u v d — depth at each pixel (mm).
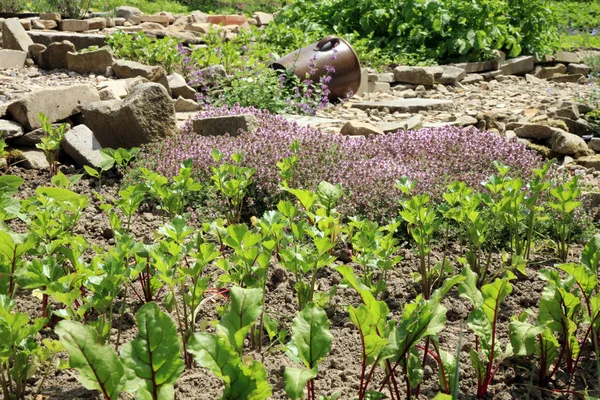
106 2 7820
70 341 1197
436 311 1613
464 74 6027
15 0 6281
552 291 1950
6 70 4605
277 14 7281
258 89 4492
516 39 6688
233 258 2121
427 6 6461
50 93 3648
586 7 12453
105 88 4062
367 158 3363
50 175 3355
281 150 3270
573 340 2025
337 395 1525
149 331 1235
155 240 2469
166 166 3186
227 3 10719
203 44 5906
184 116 4195
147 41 5141
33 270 1816
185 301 1989
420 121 4176
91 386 1206
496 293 1814
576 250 2758
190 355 1987
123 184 3199
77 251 2025
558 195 2562
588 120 4461
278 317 2268
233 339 1334
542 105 4848
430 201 2932
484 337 1851
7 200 2273
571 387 1958
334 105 4945
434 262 2619
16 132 3512
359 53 6145
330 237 2404
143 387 1245
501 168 2578
